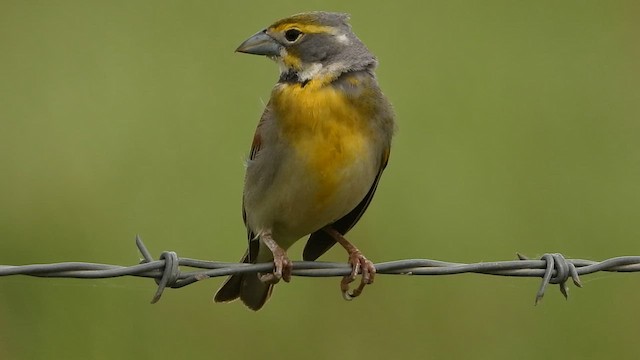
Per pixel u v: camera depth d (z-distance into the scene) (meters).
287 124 9.66
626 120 15.77
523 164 15.02
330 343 13.05
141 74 15.86
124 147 14.84
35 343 12.78
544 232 14.30
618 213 14.52
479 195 14.58
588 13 17.66
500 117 15.66
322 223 10.10
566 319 13.12
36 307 13.12
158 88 15.66
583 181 14.85
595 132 15.55
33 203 14.28
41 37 16.66
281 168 9.74
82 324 12.91
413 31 17.05
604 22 17.50
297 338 13.02
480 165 14.94
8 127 15.23
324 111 9.63
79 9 17.11
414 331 13.12
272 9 17.11
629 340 13.02
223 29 16.66
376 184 10.25
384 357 13.02
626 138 15.53
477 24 17.30
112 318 12.99
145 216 14.05
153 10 17.09
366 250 13.97
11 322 12.97
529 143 15.31
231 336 12.98
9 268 8.45
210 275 8.85
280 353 12.97
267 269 9.34
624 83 16.39
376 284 13.30
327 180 9.69
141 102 15.43
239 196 14.24
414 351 13.02
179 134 14.96
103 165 14.61
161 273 8.72
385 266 9.24
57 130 15.13
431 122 15.45
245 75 15.83
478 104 15.80
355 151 9.70
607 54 16.89
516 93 16.03
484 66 16.48
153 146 14.84
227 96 15.48
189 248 13.77
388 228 14.21
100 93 15.65
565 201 14.62
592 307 13.13
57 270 8.53
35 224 14.07
